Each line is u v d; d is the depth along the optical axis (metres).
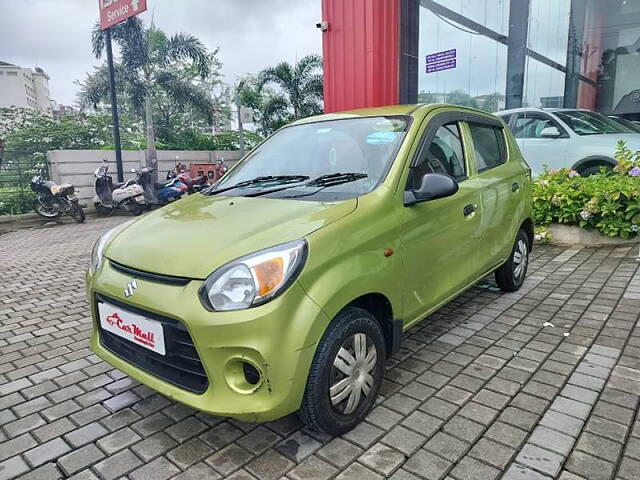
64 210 10.54
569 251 5.99
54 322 4.30
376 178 2.80
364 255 2.41
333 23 8.21
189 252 2.29
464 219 3.30
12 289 5.40
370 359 2.51
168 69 18.44
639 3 8.04
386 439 2.41
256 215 2.55
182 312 2.10
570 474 2.11
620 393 2.74
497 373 3.04
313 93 19.14
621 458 2.20
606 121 7.75
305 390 2.20
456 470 2.17
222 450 2.38
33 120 15.23
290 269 2.10
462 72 8.64
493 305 4.24
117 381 3.16
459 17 8.46
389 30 7.83
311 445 2.39
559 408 2.62
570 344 3.40
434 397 2.78
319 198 2.72
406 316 2.79
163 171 14.14
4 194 10.96
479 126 3.96
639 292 4.31
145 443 2.47
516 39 8.70
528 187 4.52
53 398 2.96
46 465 2.32
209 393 2.13
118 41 16.36
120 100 18.06
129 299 2.31
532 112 7.88
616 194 5.77
